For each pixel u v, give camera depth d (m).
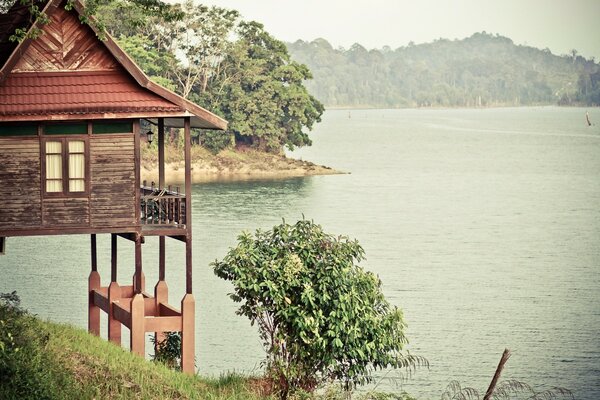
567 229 98.62
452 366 51.12
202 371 47.12
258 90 154.12
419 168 166.75
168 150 146.50
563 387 48.75
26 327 33.59
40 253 76.19
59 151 37.59
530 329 58.44
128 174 37.97
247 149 156.12
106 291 43.69
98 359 33.91
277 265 37.19
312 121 159.88
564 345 55.34
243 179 141.75
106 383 32.19
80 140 37.69
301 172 150.50
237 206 110.81
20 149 37.34
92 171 37.75
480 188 137.00
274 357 37.06
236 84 154.00
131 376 33.38
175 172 142.88
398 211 111.06
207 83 155.50
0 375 29.86
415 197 124.88
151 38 152.38
